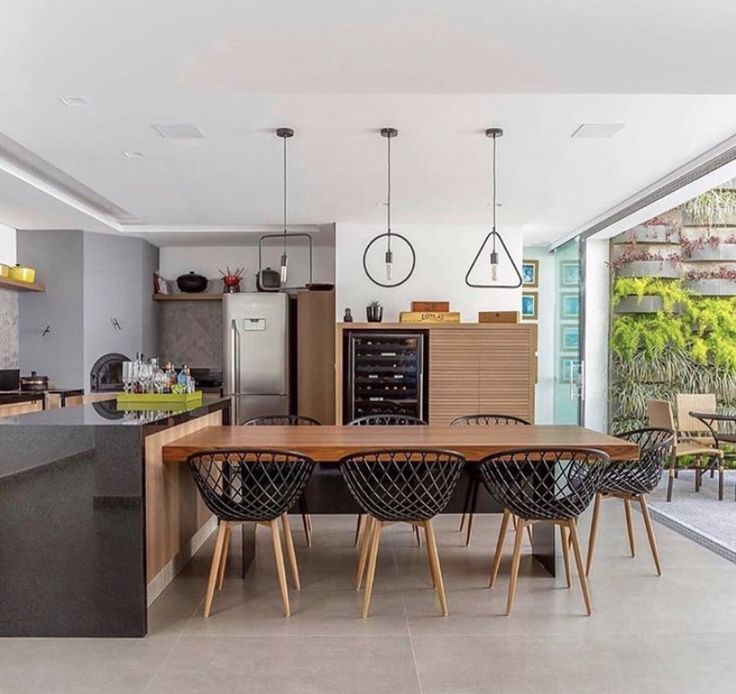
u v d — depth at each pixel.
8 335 6.41
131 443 2.79
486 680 2.41
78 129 3.73
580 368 6.96
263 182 4.90
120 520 2.79
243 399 6.62
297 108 3.43
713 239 6.78
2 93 3.00
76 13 2.21
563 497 3.06
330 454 3.14
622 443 3.29
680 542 4.18
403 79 2.78
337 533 4.47
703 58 2.56
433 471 3.13
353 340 5.77
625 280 6.91
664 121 3.64
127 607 2.79
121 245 6.85
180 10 2.19
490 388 5.75
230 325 6.65
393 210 5.83
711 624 2.93
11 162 4.60
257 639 2.76
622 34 2.37
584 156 4.27
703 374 6.75
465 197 5.34
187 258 7.54
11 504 2.79
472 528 4.57
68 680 2.41
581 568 3.06
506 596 3.26
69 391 6.12
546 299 7.69
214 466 3.46
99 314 6.68
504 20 2.26
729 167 4.19
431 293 6.39
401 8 2.19
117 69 2.66
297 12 2.21
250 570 3.67
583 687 2.36
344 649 2.67
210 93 3.15
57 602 2.80
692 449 5.49
